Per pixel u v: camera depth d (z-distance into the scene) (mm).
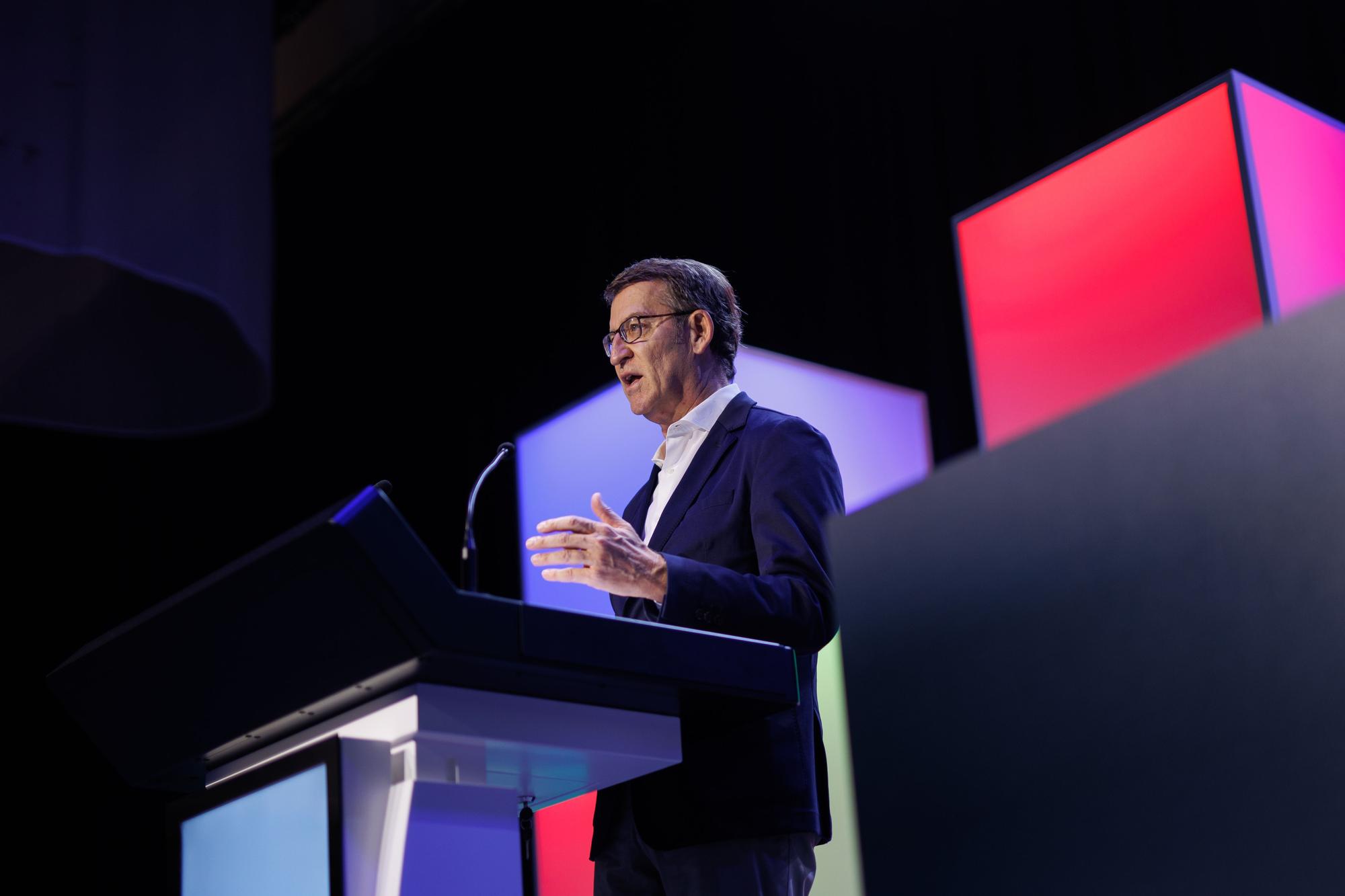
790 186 7410
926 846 1517
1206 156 4363
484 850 2549
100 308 7367
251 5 7094
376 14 9625
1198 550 1332
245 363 7191
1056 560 1449
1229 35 5832
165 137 6613
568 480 5867
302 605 2119
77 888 9758
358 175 10148
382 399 9820
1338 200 4520
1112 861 1361
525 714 2229
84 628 10344
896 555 1607
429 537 9273
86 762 10031
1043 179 4844
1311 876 1225
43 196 6152
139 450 10789
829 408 5590
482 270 9250
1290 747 1248
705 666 2336
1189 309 4359
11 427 10438
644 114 8289
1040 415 4703
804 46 7488
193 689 2391
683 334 3615
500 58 9133
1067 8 6473
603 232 8414
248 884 2264
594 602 5531
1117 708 1379
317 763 2170
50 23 6316
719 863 2744
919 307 6770
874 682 1601
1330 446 1238
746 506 3139
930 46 6984
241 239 6836
